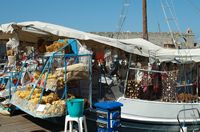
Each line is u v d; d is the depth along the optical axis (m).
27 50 7.86
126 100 5.74
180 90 6.70
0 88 7.81
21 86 6.75
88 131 5.47
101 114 4.90
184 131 5.85
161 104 5.84
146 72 6.30
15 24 5.47
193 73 7.05
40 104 5.07
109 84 6.27
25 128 5.96
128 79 6.35
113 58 6.52
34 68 6.81
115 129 4.84
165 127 5.82
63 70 5.19
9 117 6.94
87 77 5.35
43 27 5.62
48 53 5.78
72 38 5.83
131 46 6.06
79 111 4.79
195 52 7.07
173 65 7.06
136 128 5.64
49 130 5.82
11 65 7.55
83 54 5.25
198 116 6.14
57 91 5.51
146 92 6.21
